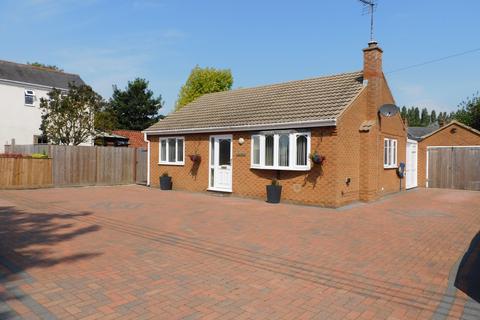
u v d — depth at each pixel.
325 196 12.93
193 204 13.31
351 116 13.74
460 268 6.33
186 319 4.28
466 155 20.66
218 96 20.84
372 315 4.52
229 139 15.98
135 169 21.83
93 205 12.77
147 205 12.94
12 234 8.28
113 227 9.17
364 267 6.31
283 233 8.74
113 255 6.76
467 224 10.12
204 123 17.06
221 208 12.44
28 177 17.92
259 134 14.60
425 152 21.83
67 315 4.32
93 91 23.56
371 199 14.51
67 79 32.62
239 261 6.53
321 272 6.02
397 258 6.85
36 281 5.38
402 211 12.27
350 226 9.68
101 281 5.43
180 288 5.22
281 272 5.99
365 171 14.34
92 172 20.09
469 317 4.50
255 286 5.36
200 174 17.16
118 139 33.25
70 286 5.21
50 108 22.55
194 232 8.72
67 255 6.71
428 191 19.38
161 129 18.70
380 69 15.12
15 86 28.08
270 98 17.00
